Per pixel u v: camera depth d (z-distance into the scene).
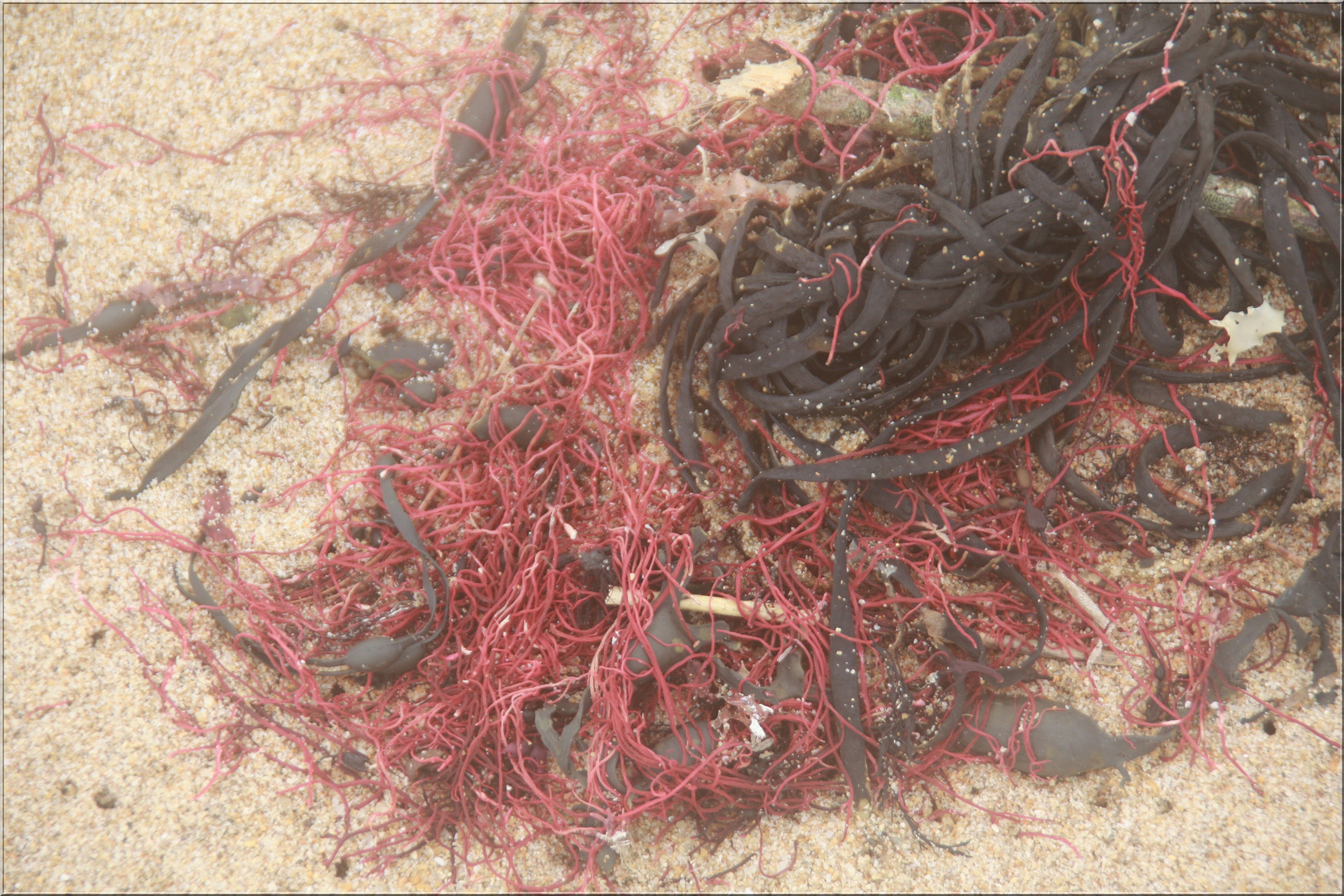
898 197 0.69
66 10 0.75
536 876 0.70
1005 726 0.70
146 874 0.70
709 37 0.75
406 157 0.74
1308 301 0.70
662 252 0.71
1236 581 0.71
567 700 0.71
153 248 0.74
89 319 0.73
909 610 0.71
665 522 0.72
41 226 0.74
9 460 0.73
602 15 0.75
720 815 0.71
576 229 0.73
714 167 0.73
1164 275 0.70
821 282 0.69
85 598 0.72
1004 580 0.72
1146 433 0.72
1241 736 0.71
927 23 0.73
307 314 0.72
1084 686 0.71
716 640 0.71
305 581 0.72
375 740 0.71
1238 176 0.70
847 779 0.70
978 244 0.68
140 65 0.75
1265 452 0.71
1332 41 0.72
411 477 0.73
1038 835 0.70
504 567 0.72
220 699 0.71
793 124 0.72
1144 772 0.71
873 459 0.70
